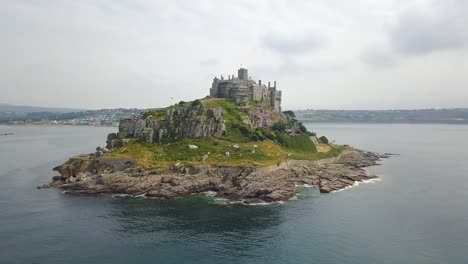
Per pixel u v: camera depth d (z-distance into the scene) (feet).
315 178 606.14
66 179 571.28
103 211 443.32
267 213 438.81
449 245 348.79
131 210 448.24
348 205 470.80
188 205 470.80
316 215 431.43
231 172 569.64
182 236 370.32
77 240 359.25
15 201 481.46
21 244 348.79
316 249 340.59
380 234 374.43
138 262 316.60
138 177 546.67
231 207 462.60
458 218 420.77
